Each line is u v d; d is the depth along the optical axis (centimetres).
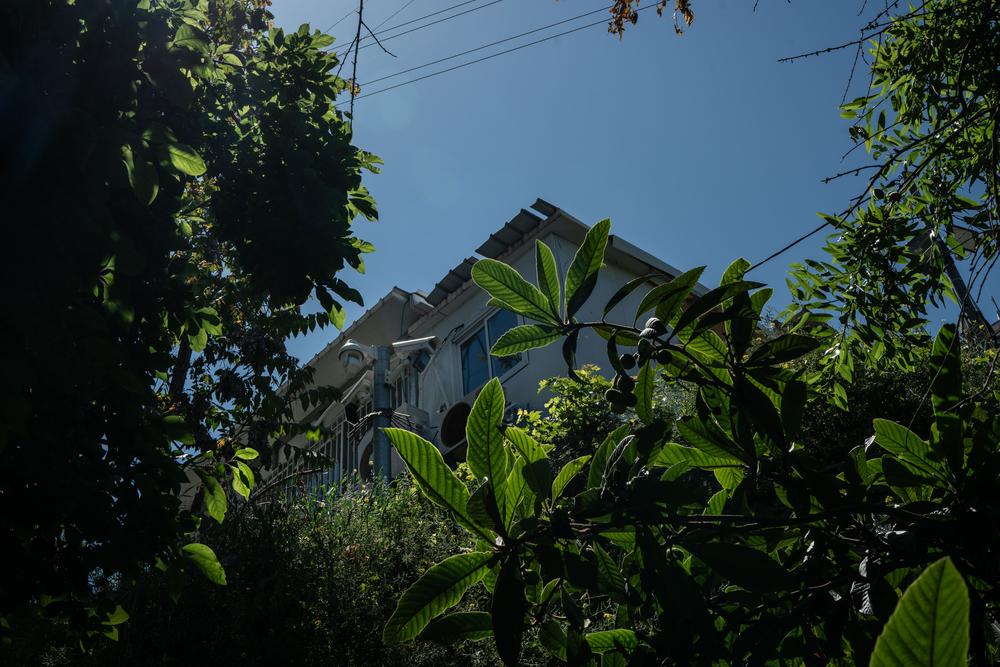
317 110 530
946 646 60
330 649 579
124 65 331
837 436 657
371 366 1120
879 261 396
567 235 1305
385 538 686
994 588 153
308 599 609
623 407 174
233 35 575
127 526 392
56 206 301
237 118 517
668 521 165
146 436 409
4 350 301
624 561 187
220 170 482
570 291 185
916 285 397
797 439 194
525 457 178
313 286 507
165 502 416
